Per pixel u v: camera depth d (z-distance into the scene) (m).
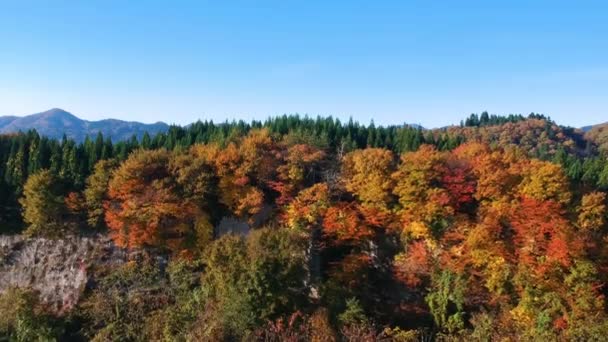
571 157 65.75
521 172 43.84
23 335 35.44
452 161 47.62
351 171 48.16
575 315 30.86
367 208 43.19
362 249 43.09
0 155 55.06
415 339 32.25
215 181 48.25
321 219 43.56
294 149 49.88
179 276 40.16
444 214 40.84
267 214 47.66
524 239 37.28
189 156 48.47
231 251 34.53
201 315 33.16
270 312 31.00
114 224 43.03
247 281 31.58
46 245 45.91
